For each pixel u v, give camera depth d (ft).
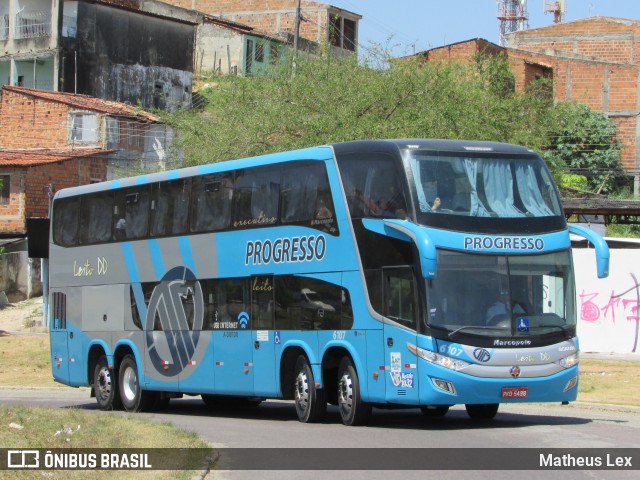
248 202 61.72
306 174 57.47
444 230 50.08
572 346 51.49
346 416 54.34
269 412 71.05
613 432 49.55
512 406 69.36
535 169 53.11
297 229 57.67
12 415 53.78
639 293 104.58
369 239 52.65
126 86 205.87
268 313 59.52
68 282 77.97
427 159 51.44
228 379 62.59
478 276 50.16
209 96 129.29
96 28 201.77
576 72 216.33
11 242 162.50
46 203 163.12
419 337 49.39
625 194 196.03
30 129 180.34
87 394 92.02
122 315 72.13
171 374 67.46
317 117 108.17
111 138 173.58
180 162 130.31
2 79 207.72
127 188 72.33
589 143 201.77
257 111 113.19
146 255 69.87
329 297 55.06
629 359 98.27
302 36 254.68
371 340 52.21
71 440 44.42
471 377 49.21
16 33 202.49
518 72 202.59
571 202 127.44
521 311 50.47
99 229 74.84
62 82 197.06
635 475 36.22
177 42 214.48
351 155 54.60
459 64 121.70
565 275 52.03
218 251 63.67
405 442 45.93
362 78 110.83
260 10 263.08
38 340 127.44
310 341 56.24
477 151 52.29
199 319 65.00
